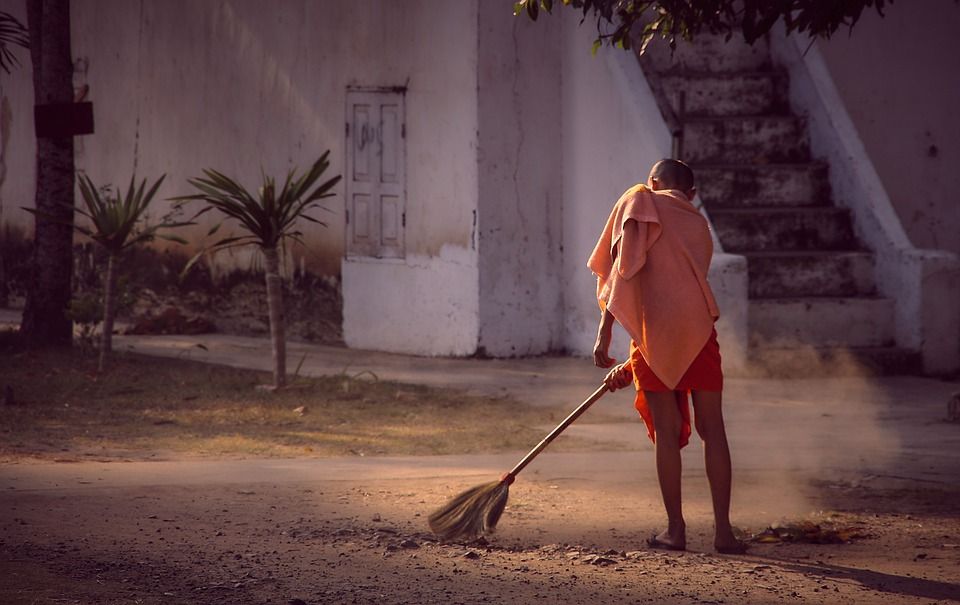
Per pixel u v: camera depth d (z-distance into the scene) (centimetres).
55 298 2006
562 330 2138
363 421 1498
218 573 767
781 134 2175
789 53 2225
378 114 2189
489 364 2003
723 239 2028
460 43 2048
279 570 777
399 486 1088
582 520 966
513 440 1381
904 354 1905
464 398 1667
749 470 1201
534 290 2108
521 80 2073
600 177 2030
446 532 861
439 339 2112
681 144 1891
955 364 1917
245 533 887
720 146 2159
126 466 1164
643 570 789
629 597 718
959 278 1914
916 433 1423
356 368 1948
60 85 1973
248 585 739
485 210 2045
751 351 1869
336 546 848
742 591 736
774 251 2038
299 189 1667
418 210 2138
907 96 2139
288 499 1020
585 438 1391
